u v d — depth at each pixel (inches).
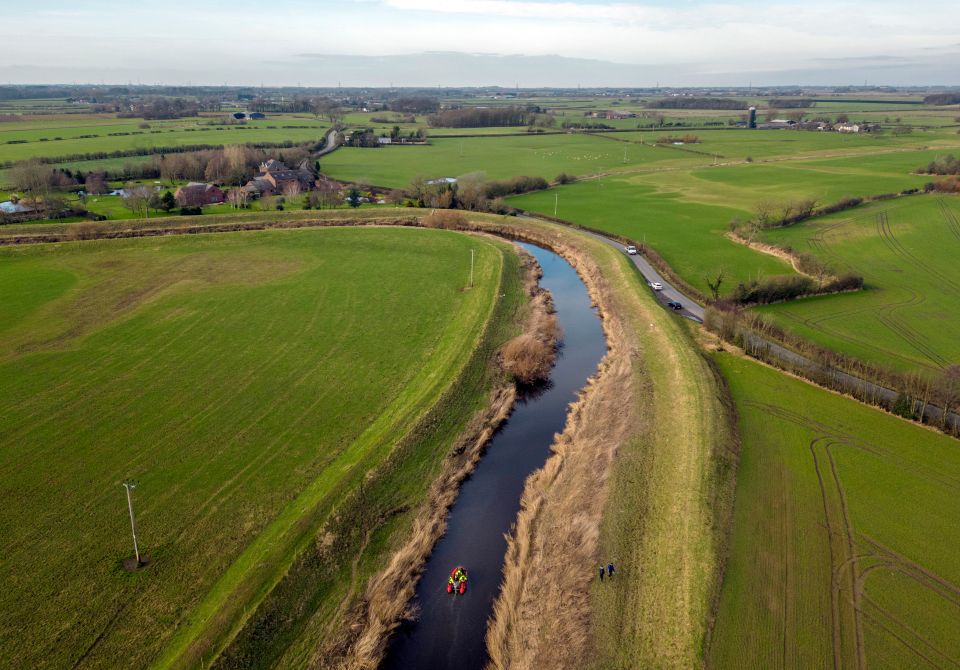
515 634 1301.7
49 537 1476.4
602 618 1295.5
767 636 1243.8
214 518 1553.9
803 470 1797.5
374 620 1330.0
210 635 1229.1
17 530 1494.8
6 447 1815.9
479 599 1427.2
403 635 1331.2
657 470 1786.4
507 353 2559.1
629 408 2137.1
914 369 2401.6
